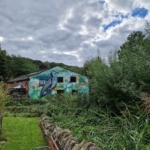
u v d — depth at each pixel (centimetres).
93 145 293
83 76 2473
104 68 639
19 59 3928
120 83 542
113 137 327
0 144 569
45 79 2302
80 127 505
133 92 488
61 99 1072
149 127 317
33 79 2234
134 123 352
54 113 822
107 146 302
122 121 376
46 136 603
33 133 708
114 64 618
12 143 580
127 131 316
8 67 3566
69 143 357
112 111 543
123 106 529
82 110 732
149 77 472
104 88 597
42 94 2255
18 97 2036
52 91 2322
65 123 599
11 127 801
